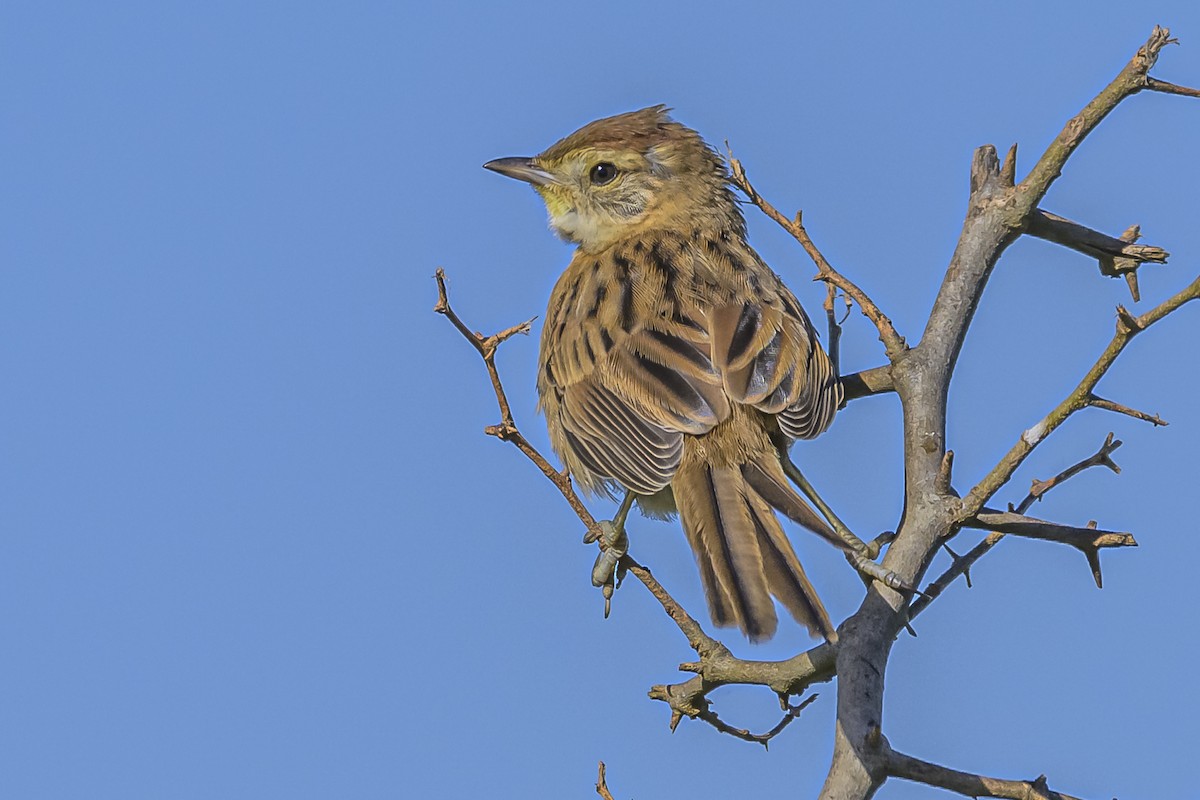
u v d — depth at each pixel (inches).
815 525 357.7
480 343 372.8
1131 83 342.0
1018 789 300.0
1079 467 372.5
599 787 367.6
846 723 311.4
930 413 345.4
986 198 363.9
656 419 436.8
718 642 363.9
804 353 449.1
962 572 349.7
